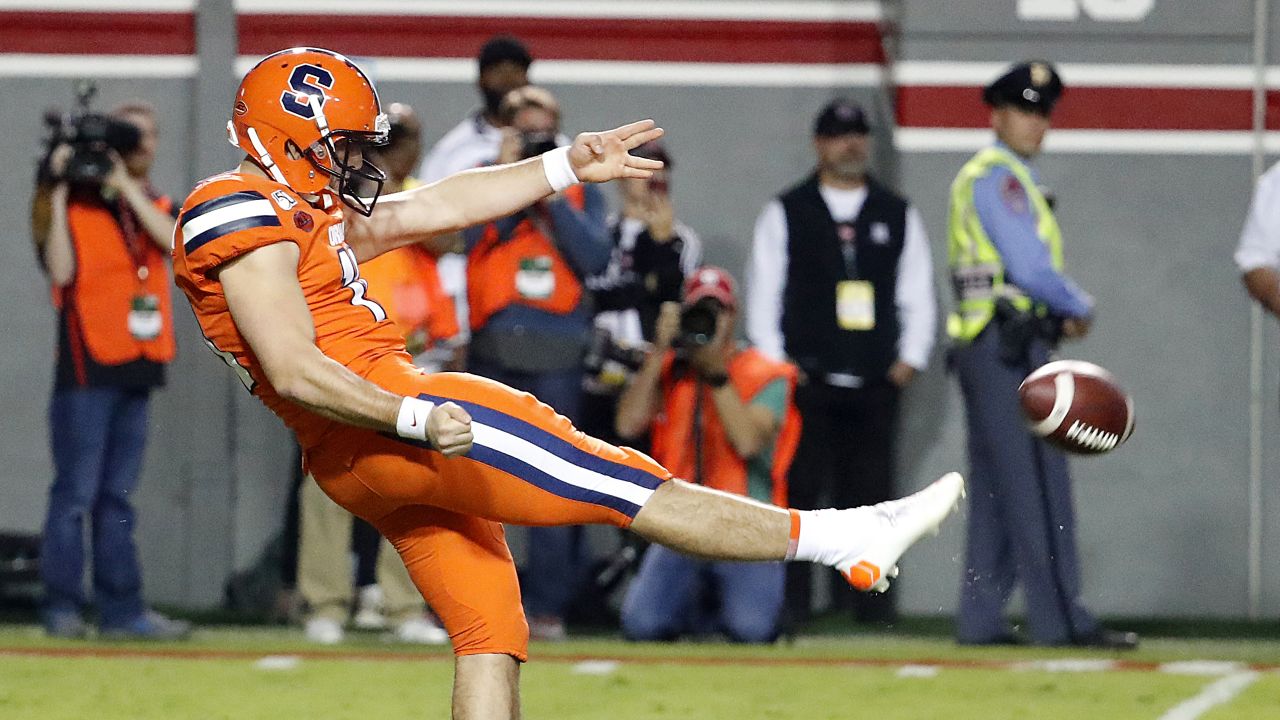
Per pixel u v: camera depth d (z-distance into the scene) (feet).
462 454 40.86
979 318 85.25
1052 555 86.07
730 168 107.76
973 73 104.53
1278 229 86.07
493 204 47.88
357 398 40.29
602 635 92.48
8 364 107.34
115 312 84.79
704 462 86.53
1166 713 63.67
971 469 87.25
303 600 93.50
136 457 86.74
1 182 107.24
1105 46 104.78
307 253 42.16
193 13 107.14
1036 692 69.05
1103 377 48.16
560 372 85.71
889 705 65.46
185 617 99.81
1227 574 105.29
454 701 44.65
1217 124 104.78
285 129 42.57
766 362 86.99
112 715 62.44
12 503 107.34
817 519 42.96
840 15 107.45
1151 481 105.40
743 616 87.15
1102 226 105.19
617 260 92.58
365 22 107.14
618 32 107.65
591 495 42.11
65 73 107.24
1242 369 105.09
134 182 85.25
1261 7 104.47
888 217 96.43
